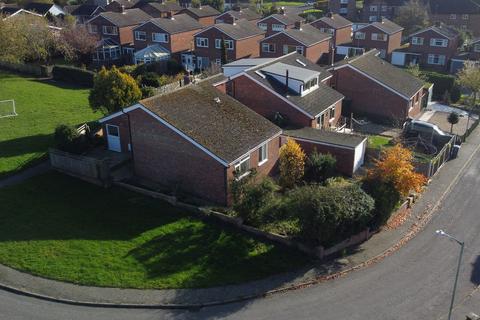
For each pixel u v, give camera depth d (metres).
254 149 32.19
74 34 70.69
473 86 56.59
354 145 36.38
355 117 51.28
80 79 59.28
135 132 32.28
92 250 25.48
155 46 75.12
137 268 24.41
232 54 72.69
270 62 46.16
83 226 27.50
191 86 34.97
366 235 28.50
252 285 23.88
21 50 63.41
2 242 25.84
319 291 23.78
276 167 36.19
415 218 31.36
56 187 31.72
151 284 23.45
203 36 73.88
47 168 34.41
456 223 30.97
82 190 31.44
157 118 30.67
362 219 27.09
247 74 42.09
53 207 29.31
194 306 22.41
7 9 100.06
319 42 72.06
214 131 31.44
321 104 42.66
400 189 29.30
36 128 42.00
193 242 26.50
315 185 29.58
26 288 22.95
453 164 40.62
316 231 25.59
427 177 36.56
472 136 47.47
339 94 46.19
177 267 24.64
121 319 21.55
